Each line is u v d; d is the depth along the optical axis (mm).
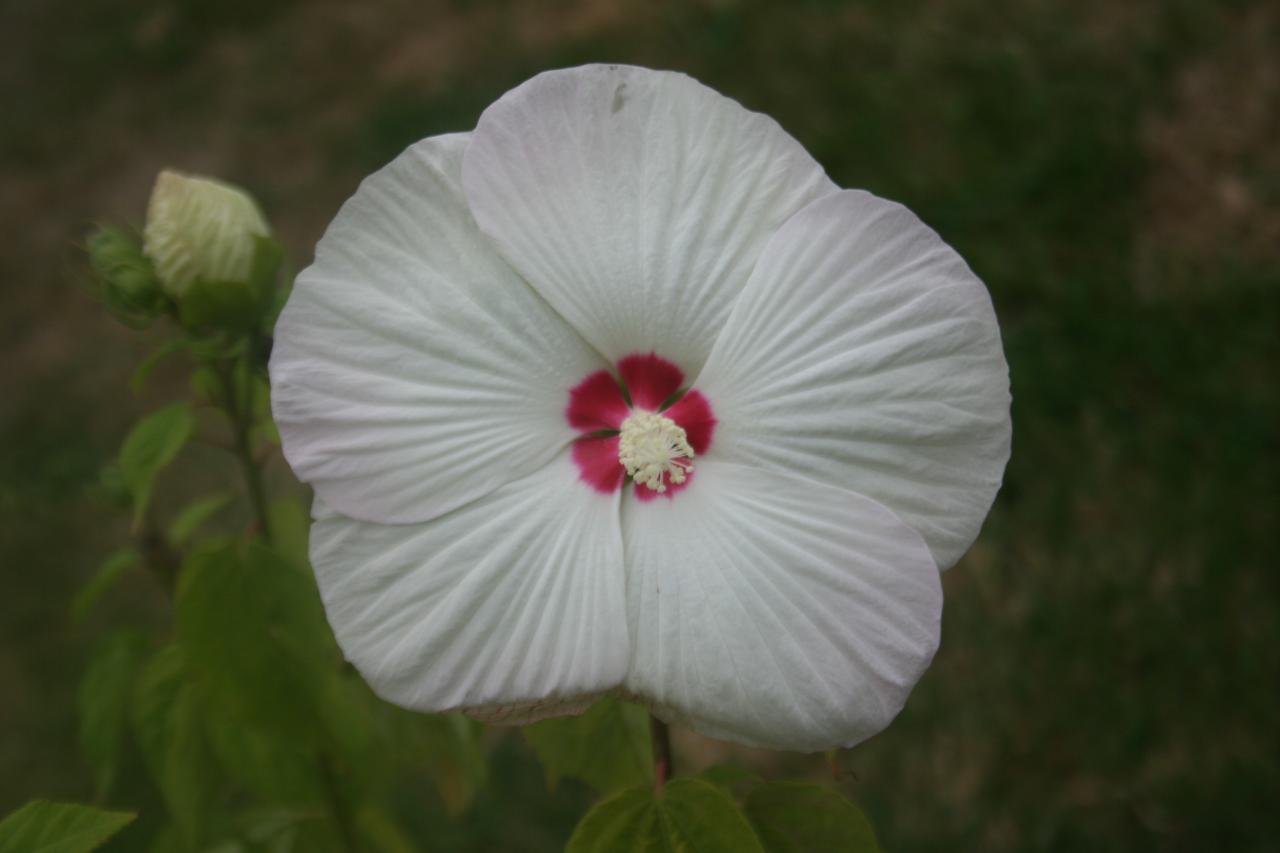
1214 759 973
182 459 1254
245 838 629
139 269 521
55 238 1544
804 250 449
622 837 468
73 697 1129
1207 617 1030
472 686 451
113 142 1637
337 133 1566
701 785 469
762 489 457
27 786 1066
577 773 535
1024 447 1136
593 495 467
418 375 452
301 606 550
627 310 463
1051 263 1244
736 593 451
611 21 1583
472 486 455
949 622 1056
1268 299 1188
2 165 1639
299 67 1670
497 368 459
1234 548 1059
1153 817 955
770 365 456
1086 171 1295
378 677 449
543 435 467
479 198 447
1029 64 1395
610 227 457
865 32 1472
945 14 1468
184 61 1728
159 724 594
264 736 555
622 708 530
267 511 592
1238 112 1323
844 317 448
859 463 450
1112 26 1410
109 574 608
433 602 450
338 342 446
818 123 1399
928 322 443
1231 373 1154
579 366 471
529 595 454
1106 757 985
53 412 1368
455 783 646
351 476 447
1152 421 1137
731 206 458
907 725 1017
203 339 531
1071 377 1165
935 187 1312
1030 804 975
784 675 448
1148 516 1087
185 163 1578
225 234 517
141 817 1028
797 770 1000
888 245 446
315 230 1464
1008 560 1080
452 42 1638
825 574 447
